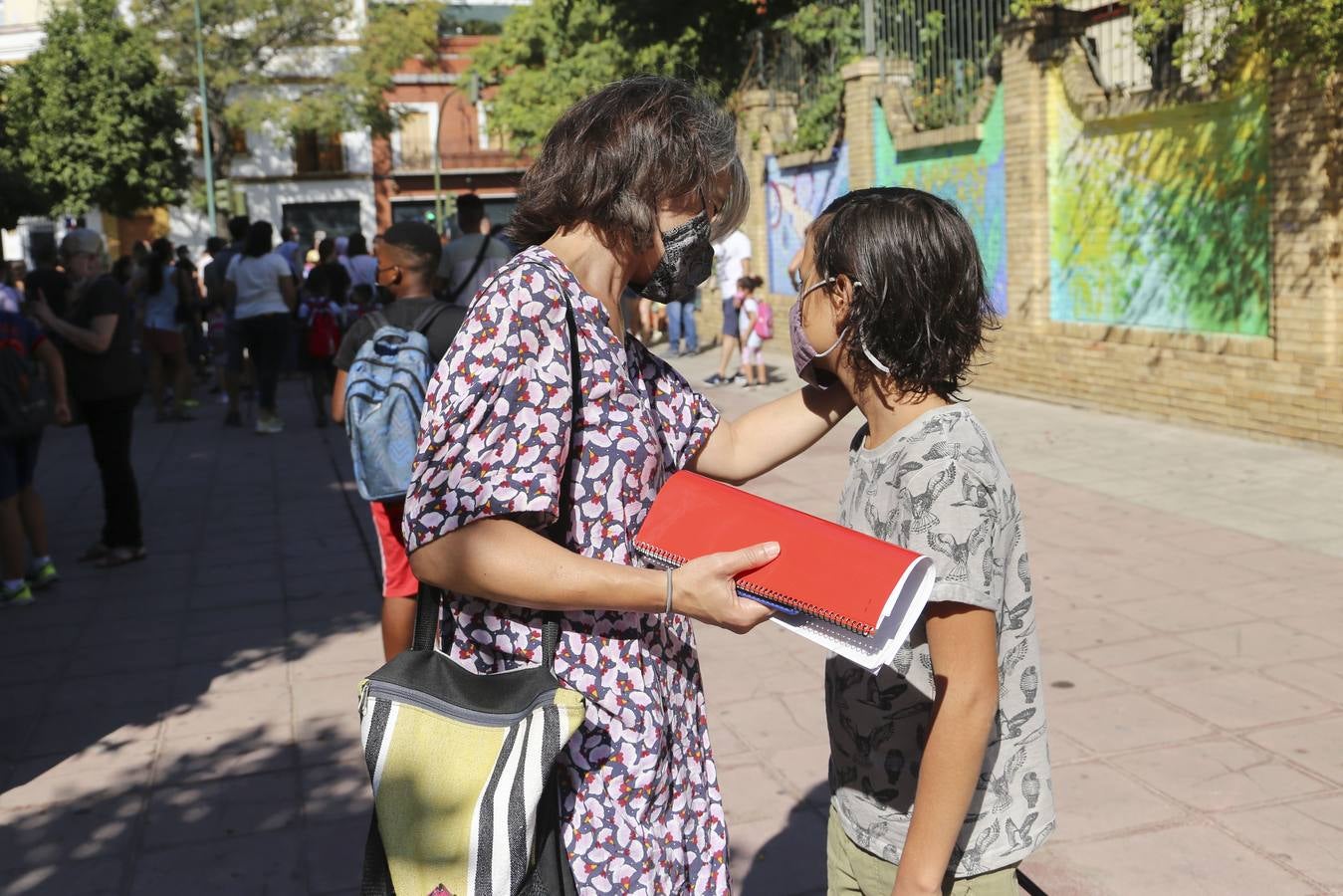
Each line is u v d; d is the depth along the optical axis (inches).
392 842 65.2
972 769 65.9
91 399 273.9
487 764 64.8
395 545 169.3
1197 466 317.1
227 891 136.9
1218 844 134.8
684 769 73.9
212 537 309.3
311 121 1445.6
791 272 77.4
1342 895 124.6
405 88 1690.5
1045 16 420.5
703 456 81.4
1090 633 201.0
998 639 69.9
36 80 1274.6
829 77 602.9
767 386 534.3
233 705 194.1
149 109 1293.1
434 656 69.0
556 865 67.2
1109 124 397.7
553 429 65.3
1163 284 381.7
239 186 1628.9
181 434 485.4
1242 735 160.9
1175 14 327.9
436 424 65.5
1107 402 400.8
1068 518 275.3
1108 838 137.0
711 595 62.6
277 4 1424.7
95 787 165.6
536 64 1075.3
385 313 177.3
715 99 75.1
